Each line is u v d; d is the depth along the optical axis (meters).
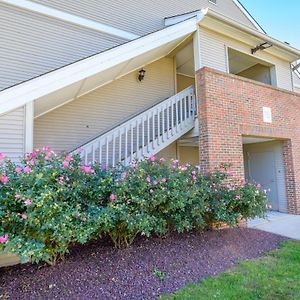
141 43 6.76
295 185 9.14
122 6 8.61
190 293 3.54
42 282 3.61
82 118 7.75
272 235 6.39
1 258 4.30
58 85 5.21
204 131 7.08
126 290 3.56
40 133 7.09
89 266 4.05
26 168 3.72
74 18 7.67
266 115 8.45
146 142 7.97
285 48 9.49
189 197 4.96
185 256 4.64
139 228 4.25
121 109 8.46
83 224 3.73
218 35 8.41
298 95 9.76
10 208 3.59
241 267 4.45
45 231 3.54
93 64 5.80
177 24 7.50
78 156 4.62
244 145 11.12
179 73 10.89
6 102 4.53
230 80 7.65
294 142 9.37
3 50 6.65
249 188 6.10
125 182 4.36
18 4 6.89
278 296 3.43
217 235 5.87
